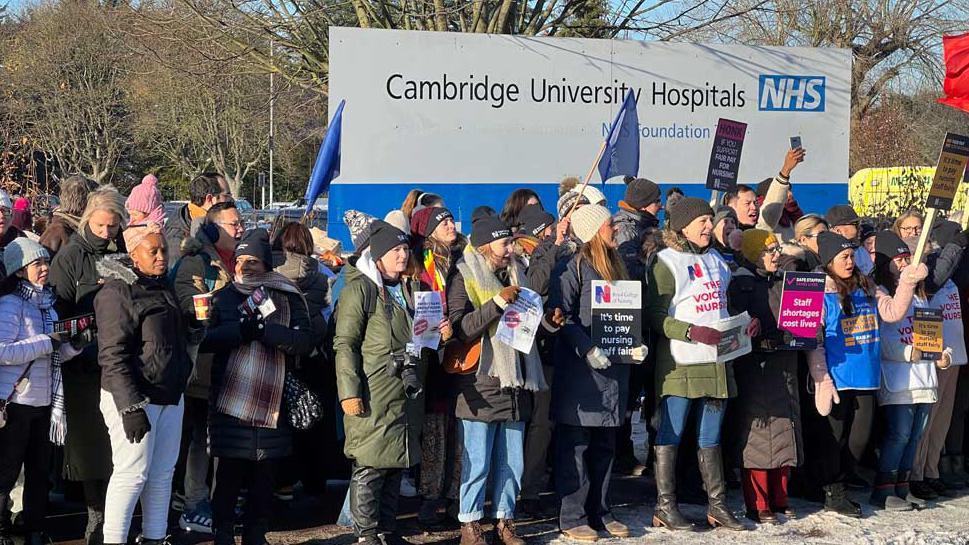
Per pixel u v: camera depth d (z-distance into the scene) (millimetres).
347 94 9430
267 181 44531
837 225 7445
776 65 10578
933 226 7938
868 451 7875
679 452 7531
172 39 14961
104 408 5496
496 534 6344
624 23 14906
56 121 33781
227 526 5836
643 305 6691
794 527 6797
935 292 7691
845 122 10820
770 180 9211
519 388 6125
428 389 6570
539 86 9875
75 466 5844
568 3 14891
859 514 7102
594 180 9953
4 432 5613
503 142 9797
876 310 7109
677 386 6535
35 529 5938
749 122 10562
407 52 9531
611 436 6594
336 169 8258
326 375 6961
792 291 6566
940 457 8289
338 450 7121
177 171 42844
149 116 35906
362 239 6844
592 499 6574
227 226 6590
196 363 6367
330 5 14750
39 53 33500
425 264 6227
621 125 9680
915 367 7277
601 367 6164
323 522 6801
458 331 6055
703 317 6457
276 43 15172
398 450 5832
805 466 7363
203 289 5965
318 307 6906
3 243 6699
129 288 5422
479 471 6113
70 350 5664
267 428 5801
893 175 15195
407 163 9578
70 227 6910
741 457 6848
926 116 26453
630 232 7621
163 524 5676
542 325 6309
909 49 21531
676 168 10344
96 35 32750
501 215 8148
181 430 5844
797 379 6914
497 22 14383
